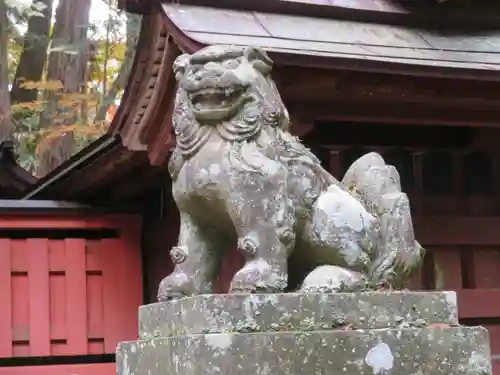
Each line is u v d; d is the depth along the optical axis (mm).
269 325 2219
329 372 2197
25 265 4871
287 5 3938
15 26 10000
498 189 4809
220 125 2479
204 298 2225
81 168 4906
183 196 2518
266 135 2482
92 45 10578
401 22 4203
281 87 3549
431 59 3686
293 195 2498
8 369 4633
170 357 2273
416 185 4727
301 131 3832
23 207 4887
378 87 3738
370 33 3996
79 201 5137
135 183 4996
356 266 2502
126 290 4992
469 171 4836
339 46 3639
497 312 4676
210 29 3520
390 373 2256
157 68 3744
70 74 9891
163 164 4535
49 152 9977
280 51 3307
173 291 2502
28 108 9852
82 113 10164
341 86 3668
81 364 4812
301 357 2184
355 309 2307
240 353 2141
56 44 9820
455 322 2441
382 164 2797
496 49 4059
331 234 2494
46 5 9445
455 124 4203
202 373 2119
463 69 3641
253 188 2396
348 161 4617
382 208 2639
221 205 2453
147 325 2572
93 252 5000
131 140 4215
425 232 4609
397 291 2408
